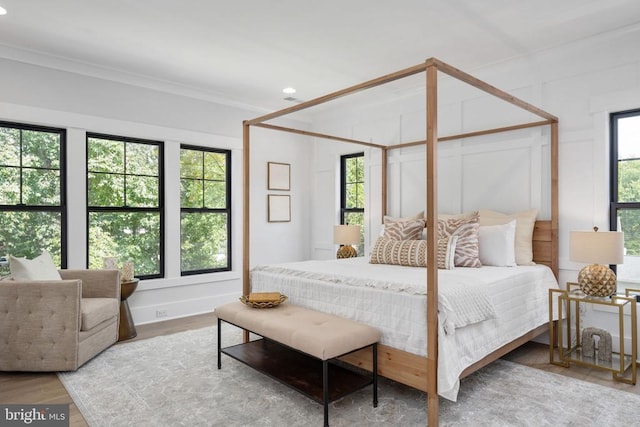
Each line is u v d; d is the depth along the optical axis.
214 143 4.94
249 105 5.27
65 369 2.96
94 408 2.44
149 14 2.95
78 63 3.88
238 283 5.18
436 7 2.84
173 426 2.23
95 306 3.27
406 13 2.92
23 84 3.63
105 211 4.18
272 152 5.58
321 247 5.84
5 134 3.63
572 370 3.04
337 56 3.72
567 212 3.52
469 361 2.45
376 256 3.67
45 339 2.95
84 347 3.09
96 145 4.14
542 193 3.69
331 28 3.17
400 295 2.44
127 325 3.82
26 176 3.72
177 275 4.62
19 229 3.68
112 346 3.61
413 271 3.11
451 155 4.32
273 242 5.58
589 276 2.98
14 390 2.70
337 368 2.70
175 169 4.61
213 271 5.00
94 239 4.12
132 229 4.38
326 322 2.58
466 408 2.42
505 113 3.92
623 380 2.80
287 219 5.72
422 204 4.61
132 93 4.29
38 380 2.86
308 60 3.82
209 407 2.46
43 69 3.74
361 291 2.68
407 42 3.41
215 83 4.50
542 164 3.69
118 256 4.29
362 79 4.34
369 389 2.72
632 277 3.27
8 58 3.55
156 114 4.46
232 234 5.16
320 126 5.87
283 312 2.88
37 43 3.47
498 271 3.14
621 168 3.33
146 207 4.47
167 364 3.18
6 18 3.02
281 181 5.65
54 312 2.97
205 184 4.97
